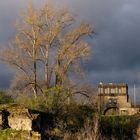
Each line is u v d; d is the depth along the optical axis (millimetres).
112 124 65438
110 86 117750
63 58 63500
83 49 63812
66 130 53344
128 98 117562
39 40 64500
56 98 55906
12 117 48156
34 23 65000
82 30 65000
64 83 60562
